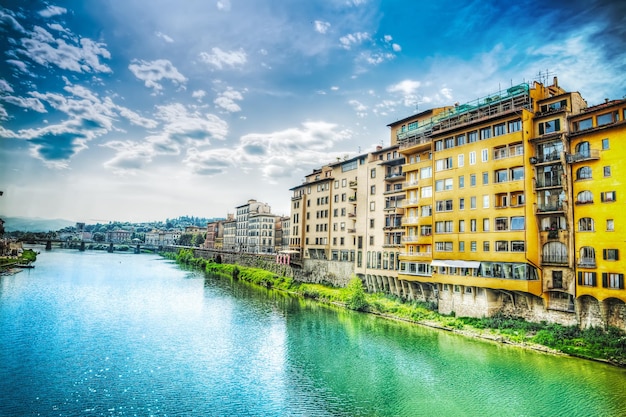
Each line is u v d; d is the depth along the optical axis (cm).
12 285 7544
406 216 5906
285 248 13988
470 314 4694
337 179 8131
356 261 7081
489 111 4731
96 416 2586
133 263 14300
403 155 6128
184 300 6756
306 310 6016
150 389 3033
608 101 4003
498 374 3250
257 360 3712
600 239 3638
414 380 3209
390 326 4941
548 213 4012
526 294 4188
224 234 18362
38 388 2989
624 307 3500
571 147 3959
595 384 2966
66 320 5000
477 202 4641
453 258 4856
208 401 2845
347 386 3119
